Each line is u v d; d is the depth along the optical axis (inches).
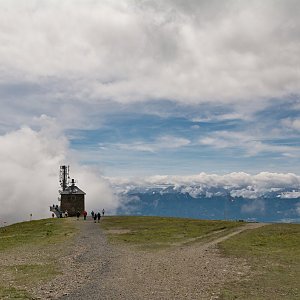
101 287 1053.8
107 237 2664.9
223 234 2775.6
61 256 1728.6
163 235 2800.2
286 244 2180.1
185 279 1180.5
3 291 986.7
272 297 947.3
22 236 2957.7
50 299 912.3
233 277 1214.9
